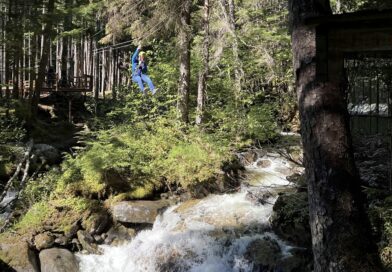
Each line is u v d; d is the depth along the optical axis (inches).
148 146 413.7
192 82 535.8
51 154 541.6
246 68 536.1
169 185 378.6
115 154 380.8
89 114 924.6
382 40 139.5
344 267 136.4
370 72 255.8
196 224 312.7
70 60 1334.9
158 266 292.7
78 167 385.1
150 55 594.6
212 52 505.7
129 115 514.6
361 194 147.6
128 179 370.3
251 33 543.2
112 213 336.5
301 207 257.4
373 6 233.1
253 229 291.3
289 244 259.0
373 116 305.6
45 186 371.2
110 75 1378.0
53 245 311.7
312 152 149.7
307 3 155.9
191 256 287.6
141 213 334.6
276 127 516.7
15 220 332.5
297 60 156.3
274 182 382.6
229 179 383.2
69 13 740.0
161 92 490.9
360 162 276.5
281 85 626.5
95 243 322.7
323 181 145.8
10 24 711.1
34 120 750.5
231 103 491.8
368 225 145.3
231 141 458.3
